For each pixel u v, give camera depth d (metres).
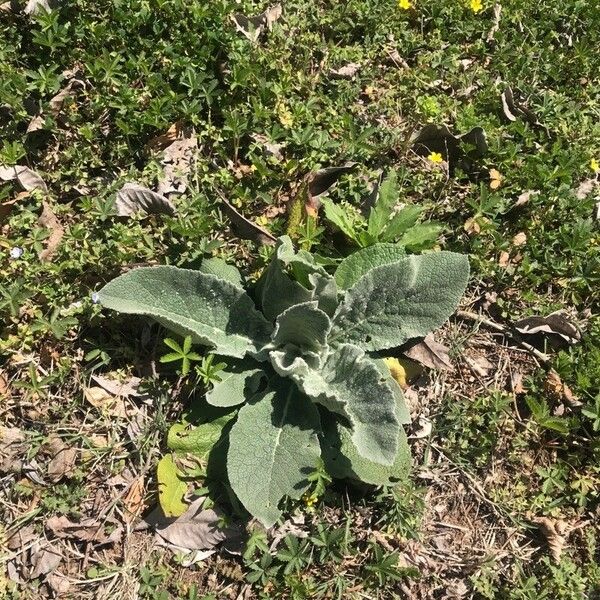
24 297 0.68
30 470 0.66
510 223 0.85
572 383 0.76
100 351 0.69
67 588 0.63
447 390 0.76
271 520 0.61
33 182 0.76
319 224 0.79
